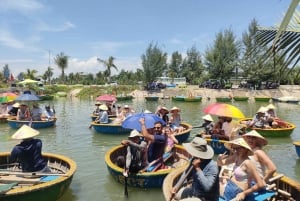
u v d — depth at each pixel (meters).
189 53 67.25
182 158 9.41
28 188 6.31
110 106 20.27
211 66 50.78
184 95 46.84
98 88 53.22
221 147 11.04
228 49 49.75
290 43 3.06
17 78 65.88
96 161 11.18
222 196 5.92
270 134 14.92
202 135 11.91
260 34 3.41
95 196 7.82
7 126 18.95
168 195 5.93
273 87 45.62
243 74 47.28
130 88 54.00
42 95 44.28
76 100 44.44
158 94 49.00
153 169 8.06
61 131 17.39
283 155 12.13
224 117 11.62
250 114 27.91
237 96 44.09
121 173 7.86
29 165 7.56
